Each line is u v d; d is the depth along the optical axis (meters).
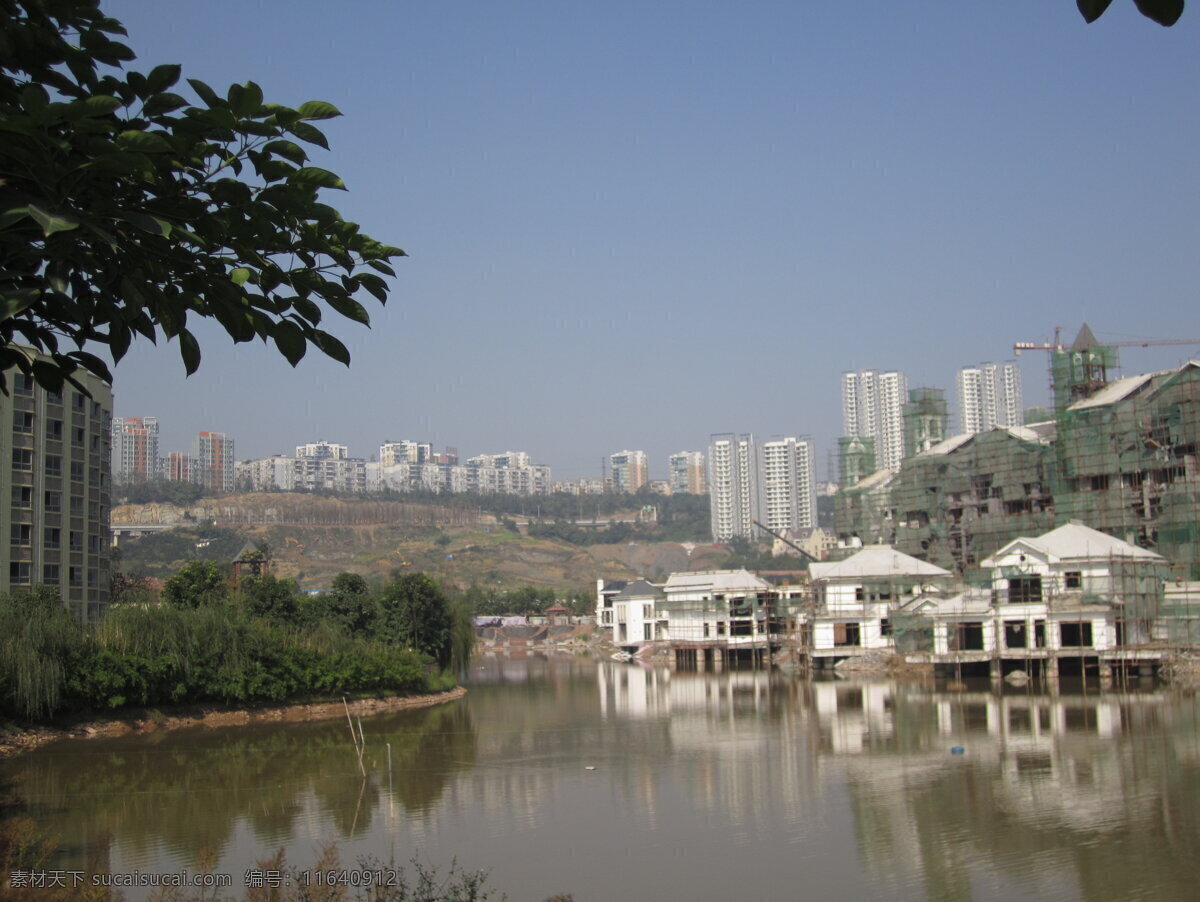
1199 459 120.94
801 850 46.84
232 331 12.95
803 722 87.44
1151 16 7.94
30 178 11.00
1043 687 106.56
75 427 108.56
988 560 117.81
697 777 63.50
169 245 12.48
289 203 12.37
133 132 11.03
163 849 47.38
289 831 50.66
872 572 140.88
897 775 62.00
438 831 50.75
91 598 112.31
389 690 107.75
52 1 11.98
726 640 162.38
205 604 111.19
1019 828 49.00
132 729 84.38
